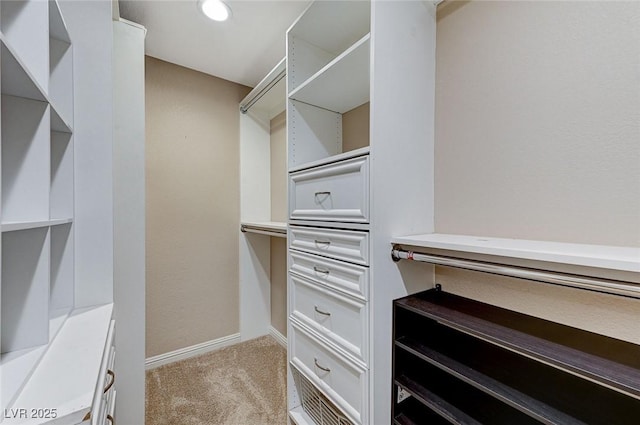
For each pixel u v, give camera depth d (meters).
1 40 0.51
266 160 2.47
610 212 0.76
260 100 2.22
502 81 0.97
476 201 1.05
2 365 0.66
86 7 1.14
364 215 0.99
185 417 1.54
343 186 1.08
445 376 1.05
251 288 2.42
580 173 0.81
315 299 1.23
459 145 1.09
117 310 1.38
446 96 1.13
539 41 0.89
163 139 2.03
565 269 0.68
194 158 2.15
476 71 1.04
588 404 0.71
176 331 2.11
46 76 0.75
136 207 1.43
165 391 1.75
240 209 2.37
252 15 1.53
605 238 0.77
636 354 0.70
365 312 0.99
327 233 1.15
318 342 1.20
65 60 1.07
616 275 0.60
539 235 0.89
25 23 0.73
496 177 0.99
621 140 0.75
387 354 1.01
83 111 1.14
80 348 0.76
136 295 1.42
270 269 2.52
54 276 1.07
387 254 1.01
